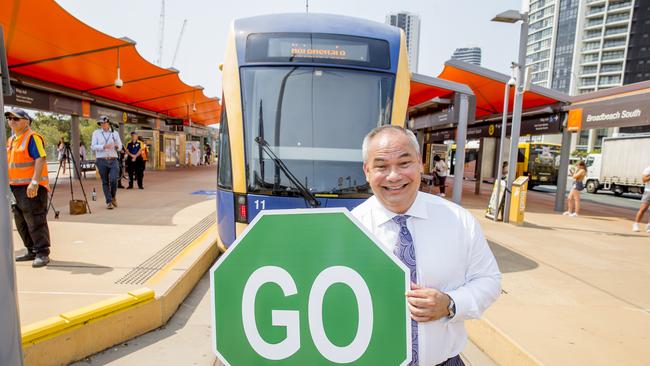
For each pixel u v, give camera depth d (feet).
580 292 15.12
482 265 5.04
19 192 14.12
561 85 396.57
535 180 77.77
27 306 11.01
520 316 12.46
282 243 4.31
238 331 4.35
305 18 16.26
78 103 48.91
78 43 30.35
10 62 34.42
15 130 14.23
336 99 15.14
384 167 4.84
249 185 14.34
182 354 10.12
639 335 11.41
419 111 35.04
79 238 18.93
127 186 44.83
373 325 4.25
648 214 42.06
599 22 361.30
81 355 9.69
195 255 16.25
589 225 31.68
